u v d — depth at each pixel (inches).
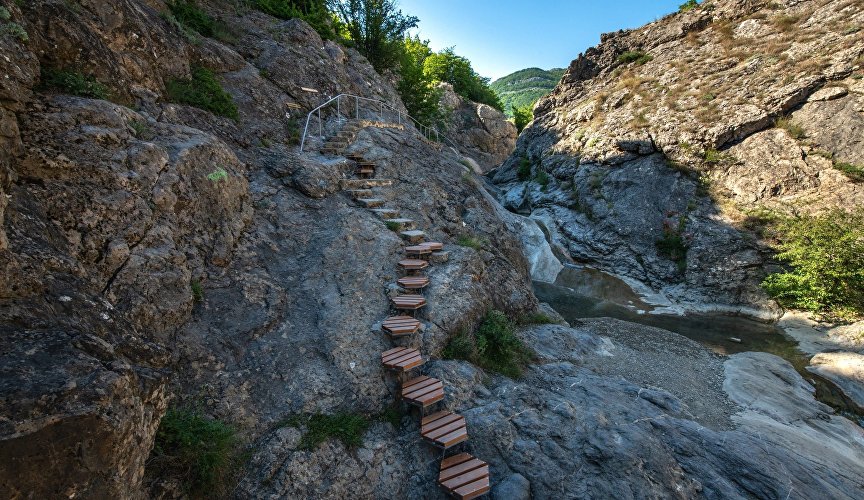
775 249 562.9
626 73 1016.2
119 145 198.4
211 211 237.9
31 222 141.9
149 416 123.7
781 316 527.2
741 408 304.7
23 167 154.6
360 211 338.6
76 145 177.2
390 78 902.4
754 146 663.8
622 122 866.8
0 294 110.2
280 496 157.1
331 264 274.5
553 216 874.1
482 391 238.2
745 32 864.3
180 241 211.0
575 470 191.8
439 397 207.6
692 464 208.7
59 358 103.0
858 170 557.9
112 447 101.9
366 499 170.6
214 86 355.6
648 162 774.5
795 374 382.6
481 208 473.1
